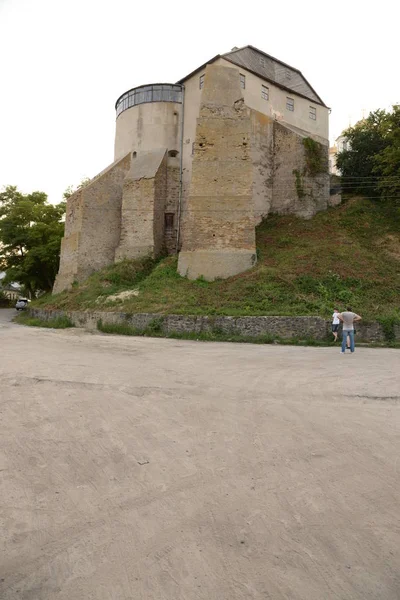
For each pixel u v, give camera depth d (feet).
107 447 15.16
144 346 48.42
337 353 44.80
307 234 90.02
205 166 84.58
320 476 12.84
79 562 8.70
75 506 10.97
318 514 10.61
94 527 10.00
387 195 97.86
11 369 29.86
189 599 7.66
